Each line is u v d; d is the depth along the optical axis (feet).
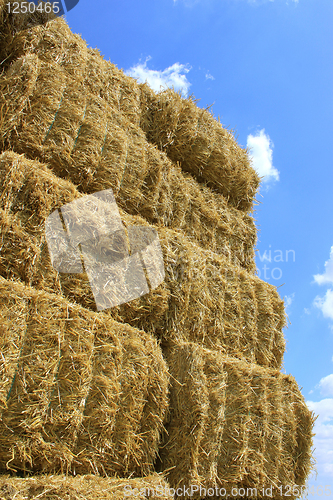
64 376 7.33
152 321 10.11
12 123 8.59
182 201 12.75
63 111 9.59
